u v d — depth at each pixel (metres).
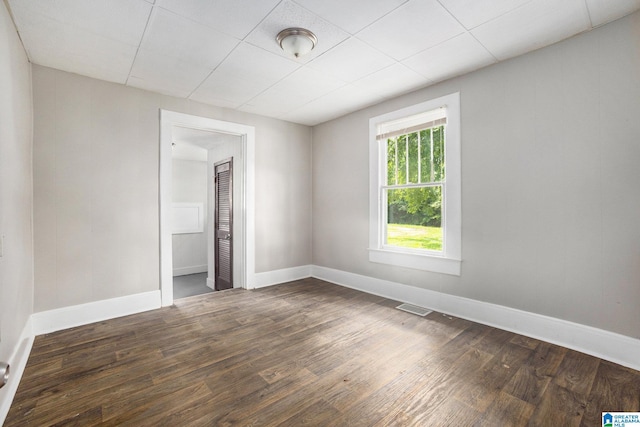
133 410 1.50
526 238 2.35
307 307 3.05
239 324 2.61
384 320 2.68
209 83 2.88
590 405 1.52
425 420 1.42
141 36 2.10
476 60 2.47
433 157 3.02
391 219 3.44
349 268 3.86
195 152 5.36
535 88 2.30
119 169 2.85
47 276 2.47
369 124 3.57
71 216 2.59
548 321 2.23
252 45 2.24
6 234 1.63
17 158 1.95
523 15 1.90
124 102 2.88
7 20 1.73
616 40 1.94
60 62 2.43
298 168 4.28
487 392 1.63
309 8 1.83
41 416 1.45
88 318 2.65
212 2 1.76
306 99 3.33
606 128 1.99
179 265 5.82
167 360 1.99
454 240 2.79
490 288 2.57
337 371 1.85
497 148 2.51
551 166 2.22
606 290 1.99
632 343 1.88
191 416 1.45
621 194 1.93
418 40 2.19
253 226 3.80
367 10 1.85
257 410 1.50
